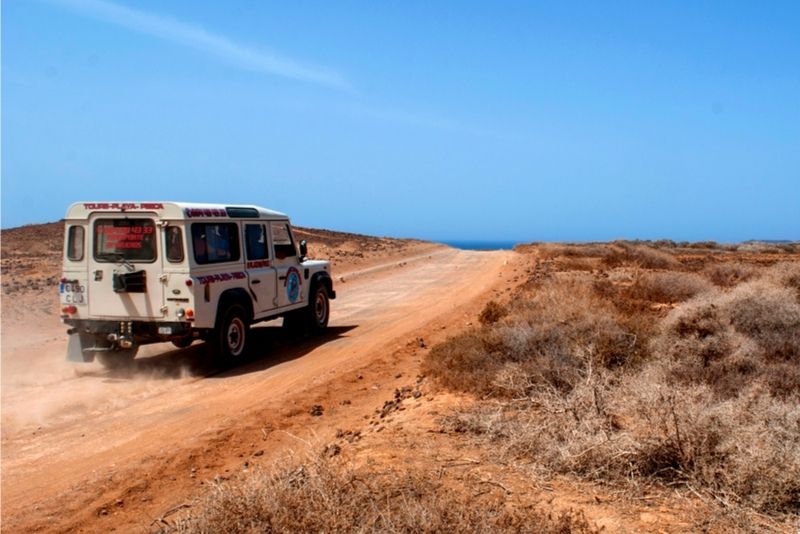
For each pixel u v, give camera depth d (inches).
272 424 298.8
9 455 266.4
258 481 175.2
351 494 175.5
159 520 199.2
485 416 264.5
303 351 484.4
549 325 378.9
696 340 334.6
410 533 155.6
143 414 324.2
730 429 208.2
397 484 192.4
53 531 197.6
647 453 206.8
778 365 311.9
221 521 161.3
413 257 1632.6
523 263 1267.2
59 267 1044.5
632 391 242.4
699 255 1565.0
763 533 170.1
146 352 489.4
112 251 416.8
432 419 277.1
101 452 268.1
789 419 221.6
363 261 1413.6
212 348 499.8
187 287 403.9
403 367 408.2
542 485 202.1
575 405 243.9
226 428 292.0
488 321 511.5
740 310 382.0
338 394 350.3
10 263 1083.9
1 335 552.4
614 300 553.0
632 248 1417.3
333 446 245.4
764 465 187.3
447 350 384.5
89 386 383.9
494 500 187.0
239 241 455.5
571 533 167.9
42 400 350.3
